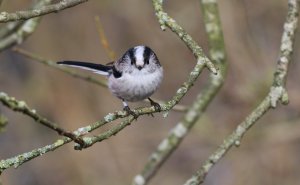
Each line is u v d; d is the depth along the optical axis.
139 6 14.80
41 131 14.91
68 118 14.23
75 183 13.88
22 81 15.17
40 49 14.84
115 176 13.80
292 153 13.14
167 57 14.31
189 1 14.34
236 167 13.05
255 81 12.78
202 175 7.25
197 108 8.89
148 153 14.01
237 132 7.44
